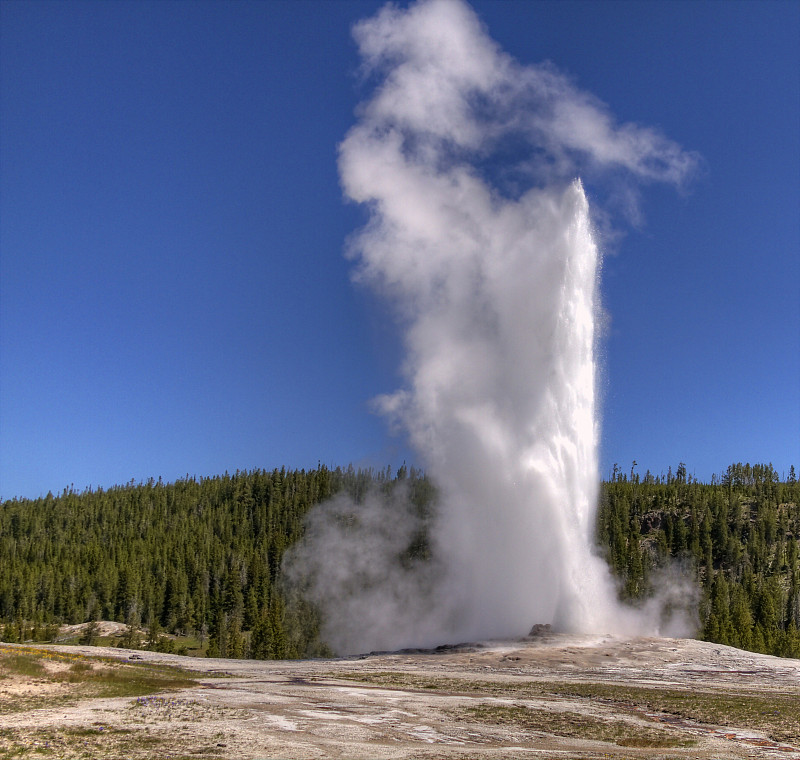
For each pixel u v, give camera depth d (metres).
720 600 127.69
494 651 62.72
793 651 109.44
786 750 31.92
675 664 58.22
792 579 153.88
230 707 38.25
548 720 36.91
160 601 161.50
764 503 199.38
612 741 33.00
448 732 34.00
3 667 44.44
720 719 37.91
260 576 166.50
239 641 127.06
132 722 33.50
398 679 50.59
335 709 38.69
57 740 29.28
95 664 51.50
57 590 159.75
